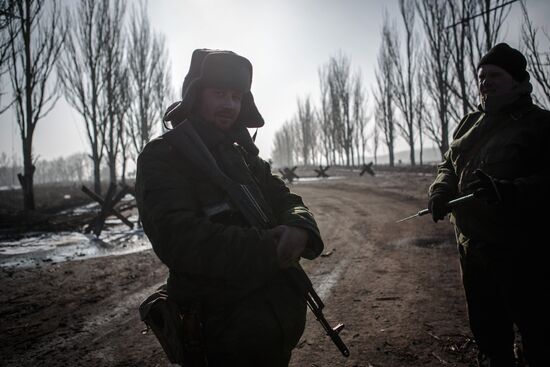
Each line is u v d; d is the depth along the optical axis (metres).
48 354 2.89
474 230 1.79
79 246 7.48
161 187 1.06
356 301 3.76
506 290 1.72
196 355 1.08
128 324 3.44
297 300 1.25
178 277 1.16
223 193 1.16
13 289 4.61
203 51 1.29
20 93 12.89
